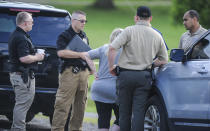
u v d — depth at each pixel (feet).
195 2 181.47
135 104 71.10
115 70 71.61
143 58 70.69
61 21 87.20
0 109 82.58
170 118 69.97
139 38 70.69
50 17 87.04
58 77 83.20
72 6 602.85
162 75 73.31
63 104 76.38
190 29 88.58
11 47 76.23
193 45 71.00
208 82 64.80
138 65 70.54
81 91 77.82
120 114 72.28
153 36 71.31
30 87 77.05
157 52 72.90
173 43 355.36
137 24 71.67
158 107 73.36
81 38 76.84
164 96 71.31
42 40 84.74
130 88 70.95
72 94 76.59
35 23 85.81
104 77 76.02
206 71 65.36
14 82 76.69
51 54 83.51
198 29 88.33
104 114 77.25
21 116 77.25
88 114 118.52
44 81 82.69
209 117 64.13
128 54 70.74
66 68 75.66
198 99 66.03
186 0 186.39
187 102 67.72
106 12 588.91
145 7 71.67
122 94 71.46
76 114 79.51
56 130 77.46
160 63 73.26
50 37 85.25
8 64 81.71
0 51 82.02
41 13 86.74
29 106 78.48
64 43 74.95
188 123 67.56
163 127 71.92
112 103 75.92
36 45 83.82
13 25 85.51
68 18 88.07
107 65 75.77
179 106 68.85
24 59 75.41
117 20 513.86
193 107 66.59
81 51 75.41
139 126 70.38
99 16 548.31
